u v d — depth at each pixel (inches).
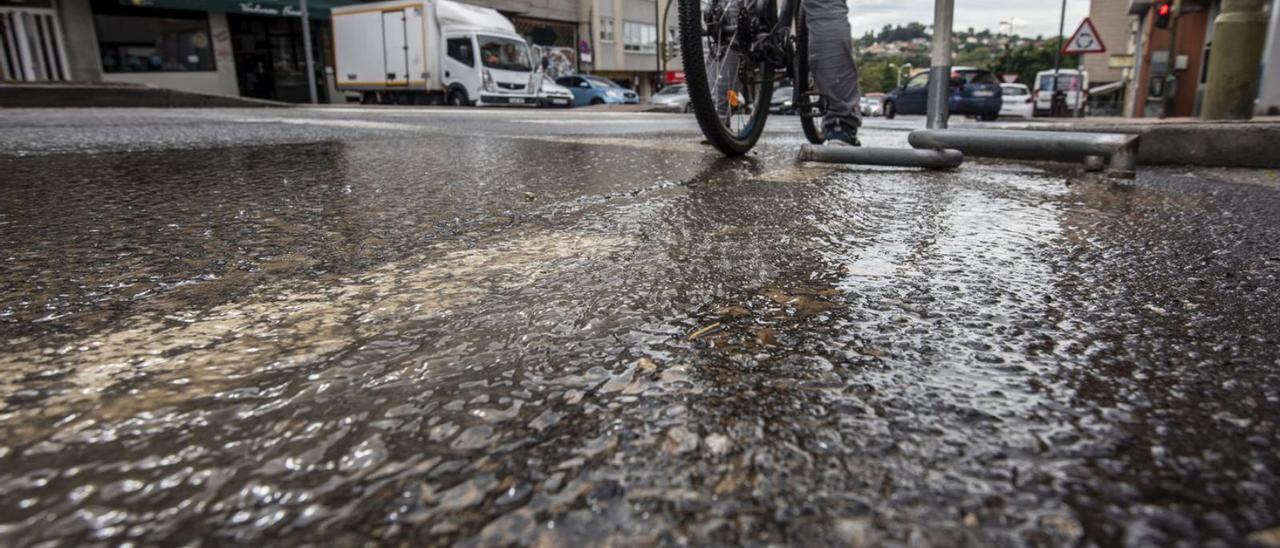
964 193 85.8
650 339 35.6
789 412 27.6
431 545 19.7
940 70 125.2
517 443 25.2
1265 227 66.6
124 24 772.6
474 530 20.4
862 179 98.5
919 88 756.0
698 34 116.2
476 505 21.6
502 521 20.8
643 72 1557.6
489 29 746.8
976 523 20.8
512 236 60.2
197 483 22.4
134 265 49.4
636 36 1499.8
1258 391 29.8
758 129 142.1
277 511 21.1
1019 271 49.8
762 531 20.4
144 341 34.5
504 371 31.4
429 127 214.4
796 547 19.8
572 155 129.3
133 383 29.5
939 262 52.2
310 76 858.1
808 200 79.4
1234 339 36.3
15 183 87.4
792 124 313.7
